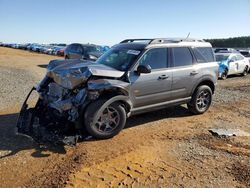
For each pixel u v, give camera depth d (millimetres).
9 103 8352
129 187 4047
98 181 4168
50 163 4660
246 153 5301
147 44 6562
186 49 7367
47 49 44500
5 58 28734
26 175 4273
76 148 5254
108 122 5742
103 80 5574
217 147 5570
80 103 5391
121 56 6523
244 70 18656
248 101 9883
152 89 6438
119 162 4781
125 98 5836
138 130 6422
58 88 5832
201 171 4562
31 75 15219
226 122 7250
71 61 6332
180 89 7113
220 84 14445
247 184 4207
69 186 3994
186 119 7402
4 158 4762
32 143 5391
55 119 5766
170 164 4781
